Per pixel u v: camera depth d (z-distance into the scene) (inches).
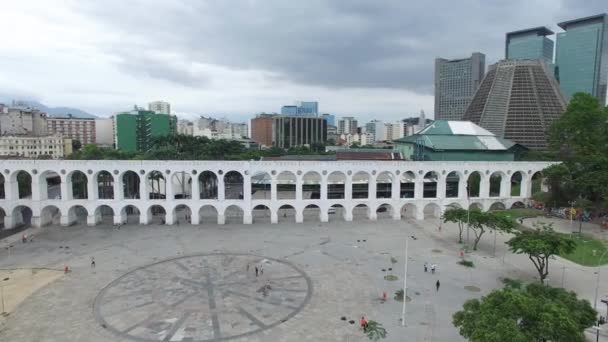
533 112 7081.7
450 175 5142.7
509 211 4170.8
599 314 1923.0
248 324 1908.2
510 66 7564.0
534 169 4402.1
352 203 4072.3
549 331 1195.9
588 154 4033.0
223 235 3511.3
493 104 7637.8
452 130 5536.4
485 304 1375.5
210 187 5556.1
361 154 6225.4
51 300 2171.5
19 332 1831.9
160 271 2610.7
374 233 3595.0
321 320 1950.1
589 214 3769.7
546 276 2481.5
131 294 2250.2
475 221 2994.6
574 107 4281.5
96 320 1946.4
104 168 3794.3
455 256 2930.6
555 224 3654.0
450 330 1849.2
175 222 3941.9
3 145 7194.9
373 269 2664.9
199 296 2225.6
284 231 3659.0
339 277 2522.1
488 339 1154.7
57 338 1781.5
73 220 3900.1
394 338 1777.8
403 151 6092.5
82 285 2377.0
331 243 3277.6
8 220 3754.9
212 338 1782.7
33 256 2918.3
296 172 3949.3
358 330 1852.9
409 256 2933.1
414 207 4192.9
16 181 3811.5
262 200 3946.9
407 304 2129.7
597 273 2536.9
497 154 5054.1
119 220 3858.3
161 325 1897.1
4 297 2209.6
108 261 2807.6
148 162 3811.5
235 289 2324.1
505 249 3097.9
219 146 5590.6
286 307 2090.3
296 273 2591.0
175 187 5364.2
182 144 5369.1
